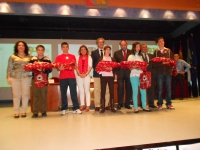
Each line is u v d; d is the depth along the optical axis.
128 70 3.94
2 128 2.68
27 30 7.20
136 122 2.82
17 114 3.48
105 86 3.62
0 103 6.54
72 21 6.77
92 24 7.09
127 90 4.04
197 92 6.52
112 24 7.15
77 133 2.34
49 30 7.37
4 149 1.88
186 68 5.71
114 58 4.04
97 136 2.19
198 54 6.65
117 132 2.33
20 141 2.10
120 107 4.00
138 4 5.31
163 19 5.89
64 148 1.86
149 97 4.05
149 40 7.97
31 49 7.19
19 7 5.06
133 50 3.70
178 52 7.45
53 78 4.39
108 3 5.16
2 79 7.09
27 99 3.54
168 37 8.11
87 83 3.86
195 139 1.77
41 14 5.20
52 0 4.93
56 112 3.97
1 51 7.07
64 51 3.71
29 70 3.30
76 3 5.04
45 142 2.05
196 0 5.57
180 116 3.18
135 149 1.62
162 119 2.98
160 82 3.86
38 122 3.02
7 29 7.08
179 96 6.04
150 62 4.01
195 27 6.68
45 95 3.52
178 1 5.48
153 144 1.68
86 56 3.87
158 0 5.39
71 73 3.63
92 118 3.20
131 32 7.85
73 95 3.70
